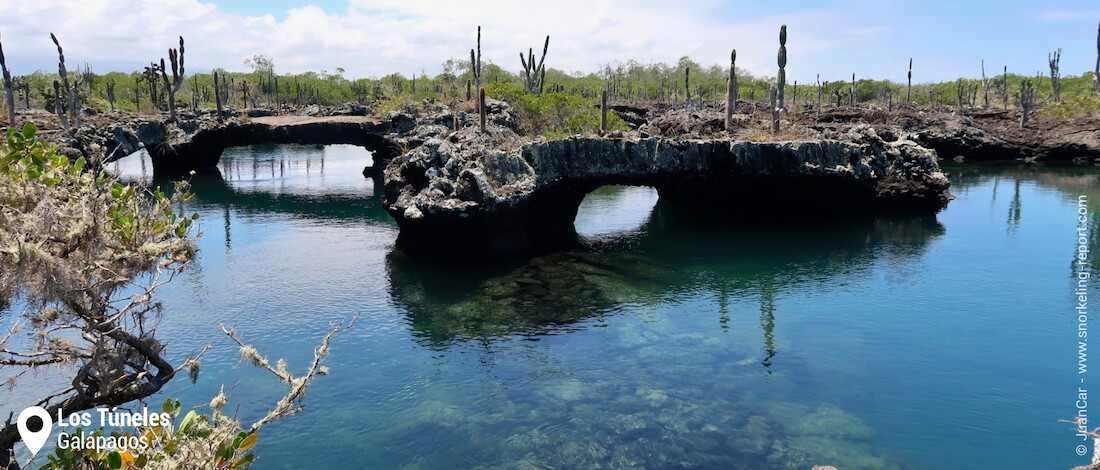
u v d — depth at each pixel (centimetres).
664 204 4738
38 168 619
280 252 3167
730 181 3881
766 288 2581
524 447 1416
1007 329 2102
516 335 2064
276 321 2178
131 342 621
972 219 3994
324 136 5866
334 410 1577
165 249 679
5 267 526
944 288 2559
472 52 6291
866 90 13838
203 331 2075
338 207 4566
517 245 3186
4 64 4656
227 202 4766
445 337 2045
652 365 1836
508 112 5100
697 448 1406
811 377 1758
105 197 634
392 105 6406
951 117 7925
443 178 2898
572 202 3656
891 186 4225
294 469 1336
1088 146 6781
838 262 3000
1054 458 1374
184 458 577
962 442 1433
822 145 3866
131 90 11612
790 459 1364
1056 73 10469
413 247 3178
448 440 1448
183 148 6200
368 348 1955
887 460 1362
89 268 595
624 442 1433
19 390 1505
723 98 14450
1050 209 4259
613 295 2473
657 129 5412
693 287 2592
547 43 6644
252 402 1599
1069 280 2652
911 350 1938
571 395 1658
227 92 12162
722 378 1752
